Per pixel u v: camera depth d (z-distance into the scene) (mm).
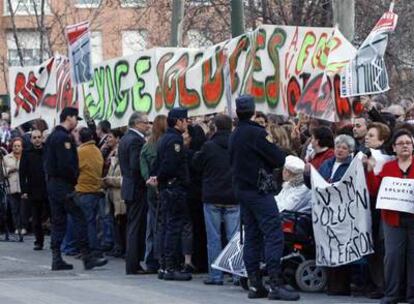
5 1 49562
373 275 14961
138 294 15344
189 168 17656
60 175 18547
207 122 20094
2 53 49156
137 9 43688
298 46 17453
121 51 49250
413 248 14117
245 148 14805
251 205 14781
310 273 15578
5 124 29734
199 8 36844
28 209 25109
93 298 14883
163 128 17828
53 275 18094
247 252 14945
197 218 18016
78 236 18922
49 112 23984
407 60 36781
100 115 22688
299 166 15758
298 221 15562
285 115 18078
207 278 16797
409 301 14273
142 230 18250
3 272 18594
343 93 15992
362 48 15820
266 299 14828
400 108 17625
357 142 15875
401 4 36594
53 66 23875
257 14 35219
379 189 14234
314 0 33781
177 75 20031
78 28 21062
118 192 20875
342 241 15016
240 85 18312
